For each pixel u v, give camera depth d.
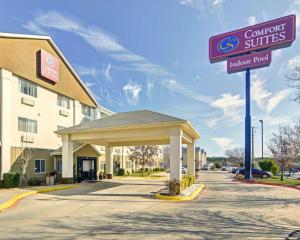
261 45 34.66
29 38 25.22
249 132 34.97
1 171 21.45
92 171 30.58
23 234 8.39
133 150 51.12
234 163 80.00
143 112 22.08
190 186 23.56
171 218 10.90
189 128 20.31
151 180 31.86
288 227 9.38
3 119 21.86
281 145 34.28
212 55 37.91
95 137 22.20
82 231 8.76
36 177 25.48
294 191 21.78
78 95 33.88
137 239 7.84
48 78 27.55
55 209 13.00
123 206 13.94
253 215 11.57
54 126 28.89
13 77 23.28
